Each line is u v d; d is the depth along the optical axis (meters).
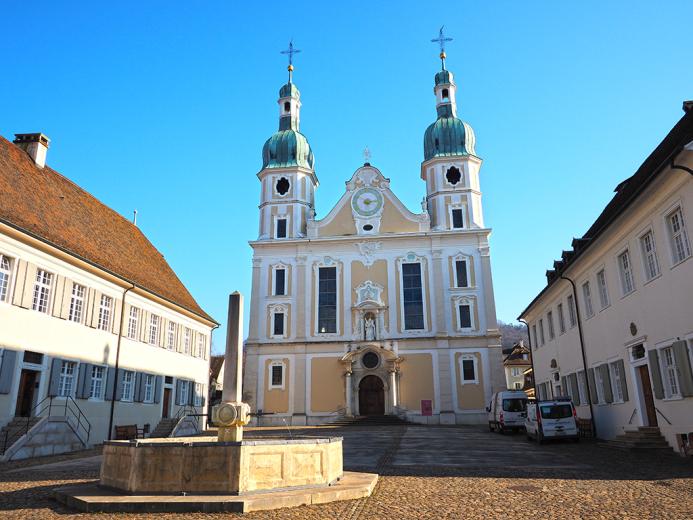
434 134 55.19
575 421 24.72
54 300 24.27
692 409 17.64
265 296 51.56
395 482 13.33
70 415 24.91
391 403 47.59
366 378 49.03
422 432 35.97
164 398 34.59
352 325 50.22
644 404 21.50
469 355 48.53
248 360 50.06
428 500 10.93
